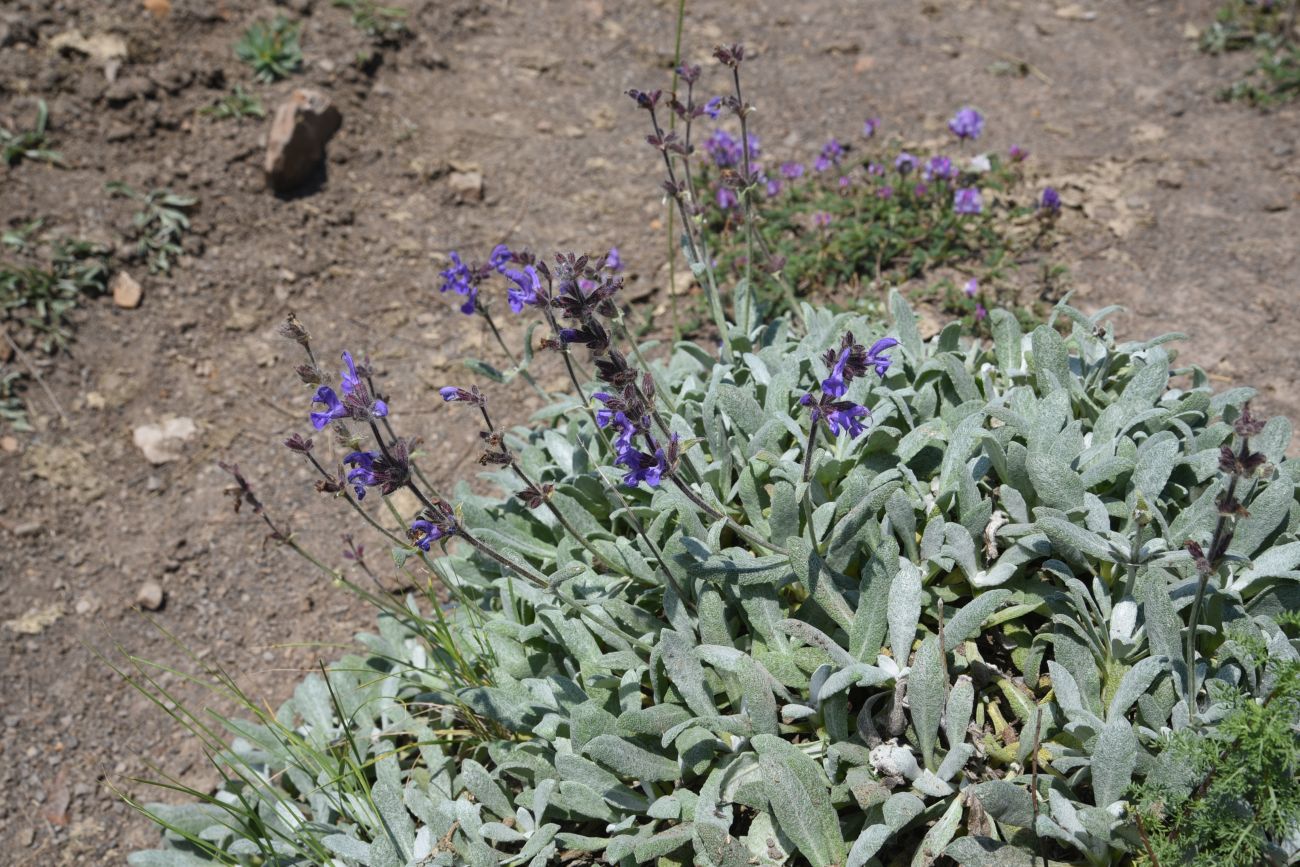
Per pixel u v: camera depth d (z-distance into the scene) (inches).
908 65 261.3
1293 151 219.8
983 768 106.1
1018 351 145.5
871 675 103.6
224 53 241.8
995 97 248.1
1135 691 101.4
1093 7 278.7
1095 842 96.8
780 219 215.2
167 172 221.3
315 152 229.1
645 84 258.8
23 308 197.5
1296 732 93.6
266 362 201.3
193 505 181.3
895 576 111.7
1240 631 103.8
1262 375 172.4
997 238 206.2
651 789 114.0
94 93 225.8
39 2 234.1
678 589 118.6
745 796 103.1
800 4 284.5
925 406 132.2
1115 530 122.3
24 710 156.3
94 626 166.2
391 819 118.2
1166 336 137.3
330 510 181.2
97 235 209.0
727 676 114.6
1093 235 205.8
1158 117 236.7
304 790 135.3
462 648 137.6
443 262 217.8
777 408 133.3
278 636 164.4
